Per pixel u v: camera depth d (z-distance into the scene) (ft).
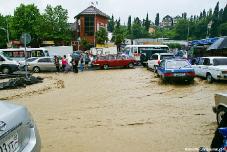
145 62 120.88
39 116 33.30
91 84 64.28
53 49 153.89
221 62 61.52
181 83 62.80
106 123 29.32
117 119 31.01
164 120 30.17
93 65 112.47
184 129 26.48
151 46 132.26
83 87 59.21
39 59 103.81
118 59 112.88
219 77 58.54
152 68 99.55
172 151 20.72
